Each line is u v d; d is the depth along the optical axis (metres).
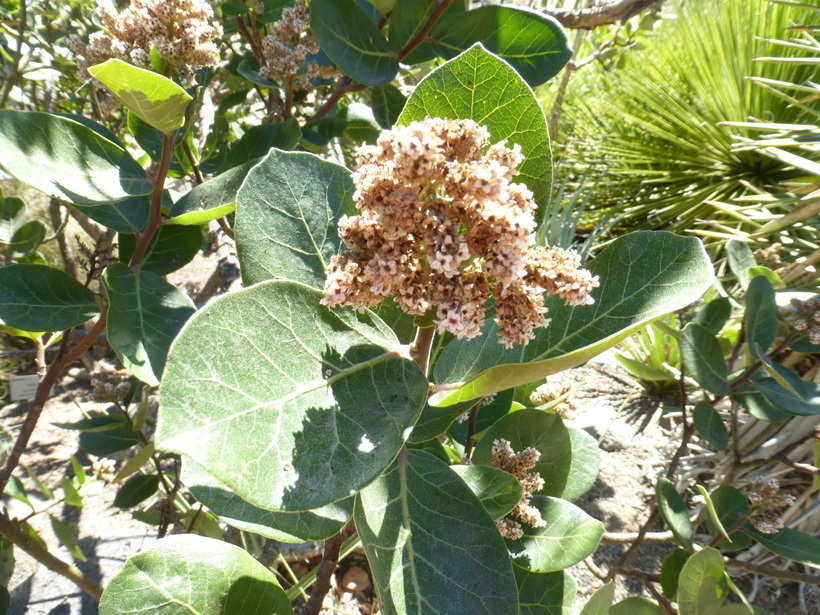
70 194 0.22
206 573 0.17
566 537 0.24
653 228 0.91
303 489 0.12
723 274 0.64
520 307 0.14
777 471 0.46
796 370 0.48
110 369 0.60
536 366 0.13
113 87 0.18
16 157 0.21
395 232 0.13
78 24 0.49
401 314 0.19
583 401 0.61
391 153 0.13
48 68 0.46
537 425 0.26
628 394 0.62
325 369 0.14
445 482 0.17
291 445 0.13
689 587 0.26
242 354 0.13
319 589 0.23
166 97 0.19
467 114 0.17
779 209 0.67
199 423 0.12
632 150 0.99
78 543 0.47
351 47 0.30
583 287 0.14
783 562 0.44
